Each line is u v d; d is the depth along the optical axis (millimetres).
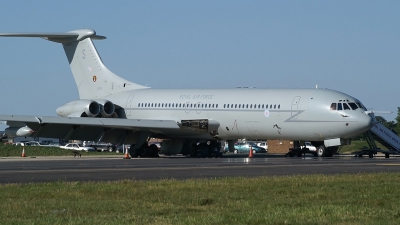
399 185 31281
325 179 34656
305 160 61906
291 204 24281
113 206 23594
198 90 76062
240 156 78875
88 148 116188
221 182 32500
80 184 31531
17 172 42469
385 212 21891
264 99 69812
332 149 72375
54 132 71250
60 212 22250
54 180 35781
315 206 23266
